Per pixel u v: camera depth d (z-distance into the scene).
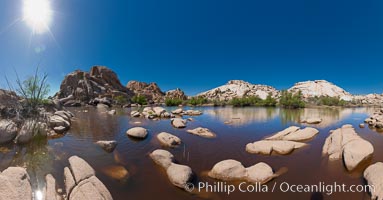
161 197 8.48
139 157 13.05
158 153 12.36
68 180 8.62
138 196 8.52
